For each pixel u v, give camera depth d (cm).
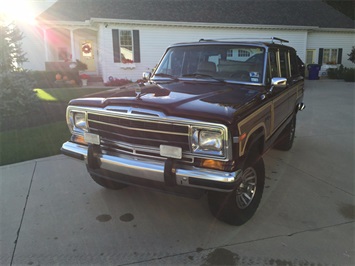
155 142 295
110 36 1655
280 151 592
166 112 282
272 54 420
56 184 440
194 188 288
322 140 666
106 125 324
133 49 1706
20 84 841
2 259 283
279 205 379
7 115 809
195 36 1795
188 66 434
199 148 277
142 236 317
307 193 412
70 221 345
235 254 287
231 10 1956
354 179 460
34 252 292
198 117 270
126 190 421
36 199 396
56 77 1591
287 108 495
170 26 1734
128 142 312
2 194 410
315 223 339
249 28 1866
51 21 1647
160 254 288
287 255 285
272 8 2108
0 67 1059
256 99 328
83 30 1942
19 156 555
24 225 337
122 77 1723
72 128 362
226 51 414
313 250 292
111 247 299
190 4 1903
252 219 347
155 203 386
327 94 1377
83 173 479
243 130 281
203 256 285
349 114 934
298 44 2031
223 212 321
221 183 269
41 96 1168
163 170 288
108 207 375
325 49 2230
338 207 375
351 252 289
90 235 319
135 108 296
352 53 2189
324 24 2134
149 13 1753
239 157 281
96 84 1711
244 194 335
